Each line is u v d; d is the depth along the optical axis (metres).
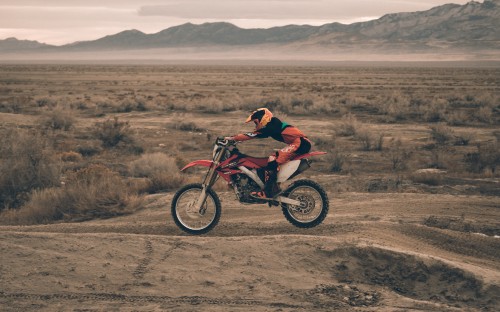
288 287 5.89
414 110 40.12
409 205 11.17
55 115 31.06
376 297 5.74
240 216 10.31
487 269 6.50
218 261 6.42
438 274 6.18
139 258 6.51
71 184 12.94
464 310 5.47
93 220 11.45
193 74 130.62
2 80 89.38
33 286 5.82
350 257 6.50
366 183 15.21
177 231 8.62
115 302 5.52
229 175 7.94
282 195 7.98
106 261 6.41
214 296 5.66
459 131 30.28
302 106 42.78
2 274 6.05
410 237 8.20
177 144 25.58
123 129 27.28
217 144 7.89
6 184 14.59
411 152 22.95
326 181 15.55
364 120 36.25
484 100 45.31
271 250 6.65
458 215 10.27
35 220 11.91
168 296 5.65
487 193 14.15
